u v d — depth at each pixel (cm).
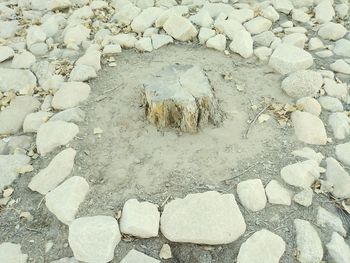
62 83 137
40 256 94
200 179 106
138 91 134
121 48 156
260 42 157
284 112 125
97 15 177
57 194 102
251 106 128
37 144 117
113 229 93
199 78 122
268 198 101
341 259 90
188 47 156
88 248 91
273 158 111
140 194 103
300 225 95
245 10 171
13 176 111
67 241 95
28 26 174
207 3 178
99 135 119
